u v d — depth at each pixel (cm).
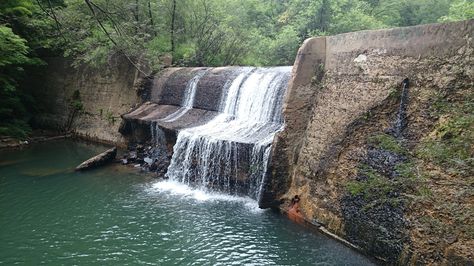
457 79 1022
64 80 3206
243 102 2003
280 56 3609
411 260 1012
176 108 2420
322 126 1444
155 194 1739
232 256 1203
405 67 1180
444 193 973
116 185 1866
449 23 1075
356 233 1195
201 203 1620
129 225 1430
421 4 5116
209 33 3192
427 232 988
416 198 1037
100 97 2952
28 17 2830
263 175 1548
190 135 1861
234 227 1388
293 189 1494
